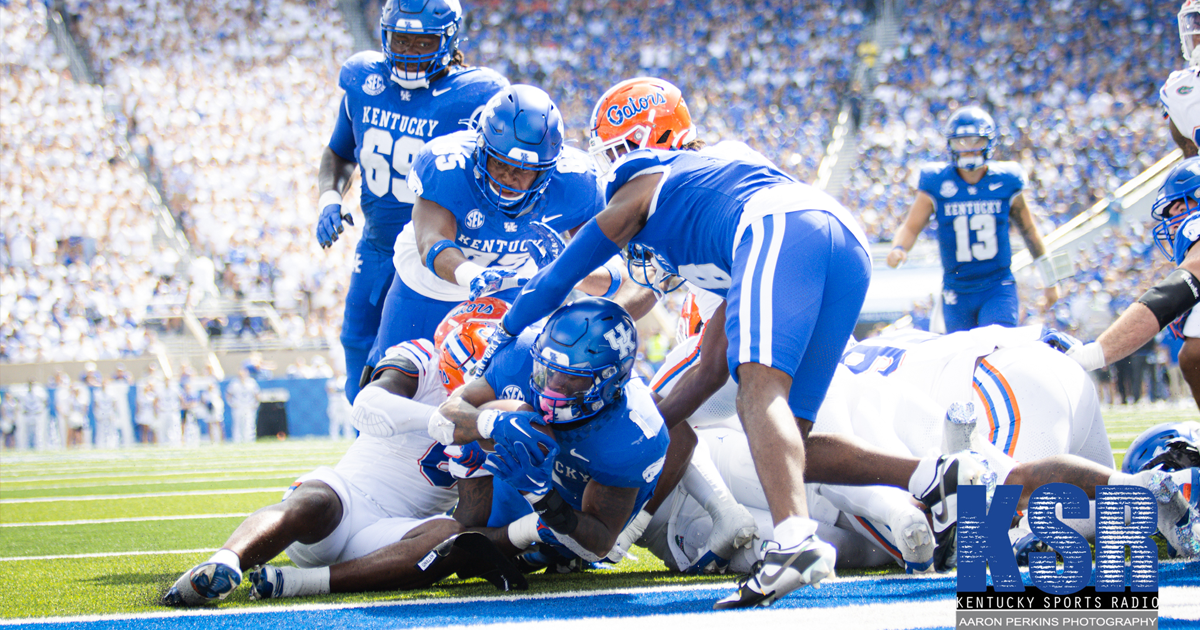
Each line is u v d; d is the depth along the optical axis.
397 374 9.12
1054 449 10.07
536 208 10.48
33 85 61.44
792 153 64.38
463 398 8.21
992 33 68.69
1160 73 64.94
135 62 66.25
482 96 13.07
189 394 47.53
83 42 67.06
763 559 8.08
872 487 9.02
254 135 63.06
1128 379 45.12
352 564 8.56
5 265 51.97
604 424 8.01
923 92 66.62
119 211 56.53
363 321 14.33
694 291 10.47
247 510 17.34
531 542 8.98
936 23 70.00
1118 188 57.91
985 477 8.38
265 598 8.41
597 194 10.95
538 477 7.75
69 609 8.38
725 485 9.43
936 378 10.73
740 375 7.69
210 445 44.62
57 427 46.72
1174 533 8.72
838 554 9.41
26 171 56.03
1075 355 10.45
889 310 45.31
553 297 8.14
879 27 70.56
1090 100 64.19
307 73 68.12
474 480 9.17
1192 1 12.50
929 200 19.39
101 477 26.64
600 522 8.45
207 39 68.38
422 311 11.73
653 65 70.69
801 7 72.62
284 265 55.44
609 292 10.38
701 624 6.70
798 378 8.24
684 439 9.12
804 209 8.01
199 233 57.47
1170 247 11.04
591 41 72.31
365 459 9.32
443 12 12.38
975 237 19.06
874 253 49.22
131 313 52.69
